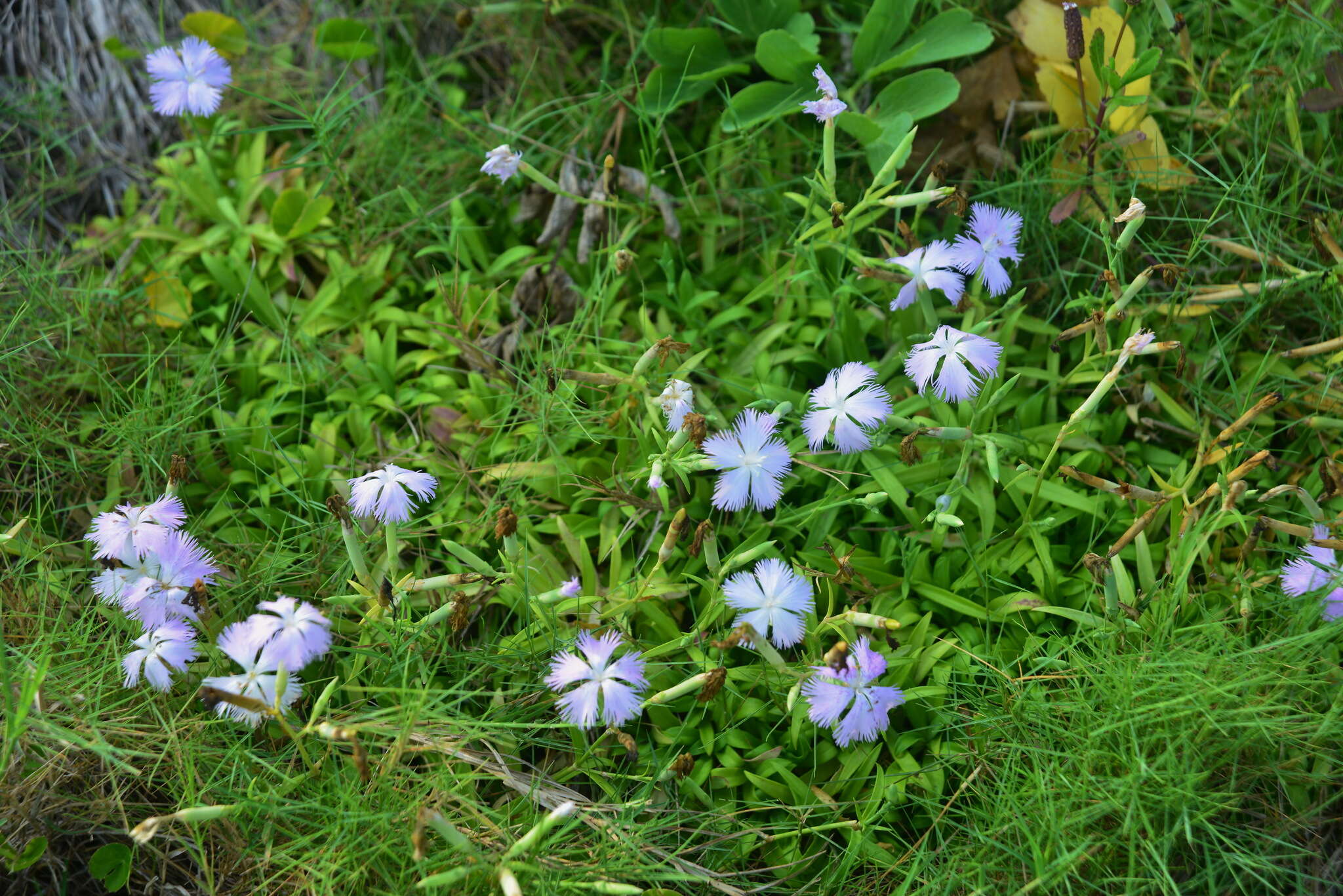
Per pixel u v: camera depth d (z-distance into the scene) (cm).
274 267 114
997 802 96
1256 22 112
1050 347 104
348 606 99
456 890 94
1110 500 103
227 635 93
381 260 112
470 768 98
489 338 109
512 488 104
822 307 108
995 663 99
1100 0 111
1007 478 102
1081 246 109
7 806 96
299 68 120
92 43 118
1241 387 106
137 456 106
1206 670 95
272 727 97
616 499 102
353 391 109
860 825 96
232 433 107
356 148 116
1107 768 96
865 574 102
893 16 110
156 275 112
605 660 93
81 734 96
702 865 98
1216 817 96
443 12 121
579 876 94
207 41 112
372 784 95
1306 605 96
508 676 100
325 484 106
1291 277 106
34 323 108
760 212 113
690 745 99
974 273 103
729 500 97
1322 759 96
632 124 115
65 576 102
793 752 99
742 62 112
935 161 111
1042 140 111
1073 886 95
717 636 100
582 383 105
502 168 105
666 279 112
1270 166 110
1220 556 102
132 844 98
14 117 117
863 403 97
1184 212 109
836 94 101
